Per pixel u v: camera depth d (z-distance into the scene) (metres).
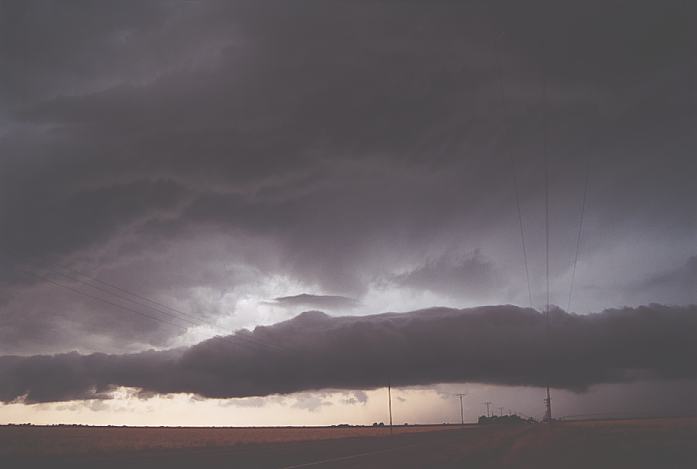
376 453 55.09
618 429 106.50
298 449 66.69
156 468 41.78
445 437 97.06
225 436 130.50
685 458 41.00
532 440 70.38
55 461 51.12
